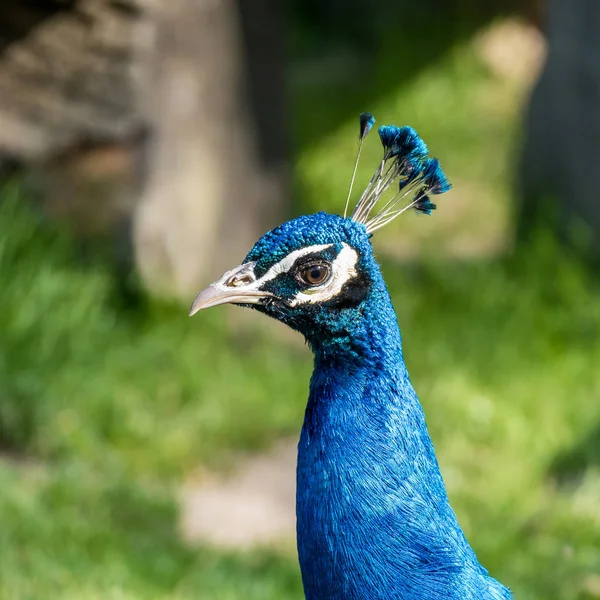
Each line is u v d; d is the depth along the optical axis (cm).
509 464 1080
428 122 2155
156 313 1252
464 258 1555
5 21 1234
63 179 1262
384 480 464
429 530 467
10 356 1088
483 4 2381
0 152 1253
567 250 1409
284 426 1172
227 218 1380
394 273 1499
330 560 468
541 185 1479
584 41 1389
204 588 838
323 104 2208
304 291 474
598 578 887
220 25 1352
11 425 1054
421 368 1276
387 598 464
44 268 1156
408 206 507
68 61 1239
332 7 2528
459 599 467
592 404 1162
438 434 1139
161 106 1273
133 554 875
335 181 1902
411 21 2388
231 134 1385
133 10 1228
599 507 986
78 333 1149
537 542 945
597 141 1383
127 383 1155
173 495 989
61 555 849
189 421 1135
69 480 956
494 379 1237
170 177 1289
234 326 1318
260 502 1030
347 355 474
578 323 1295
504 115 2164
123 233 1266
